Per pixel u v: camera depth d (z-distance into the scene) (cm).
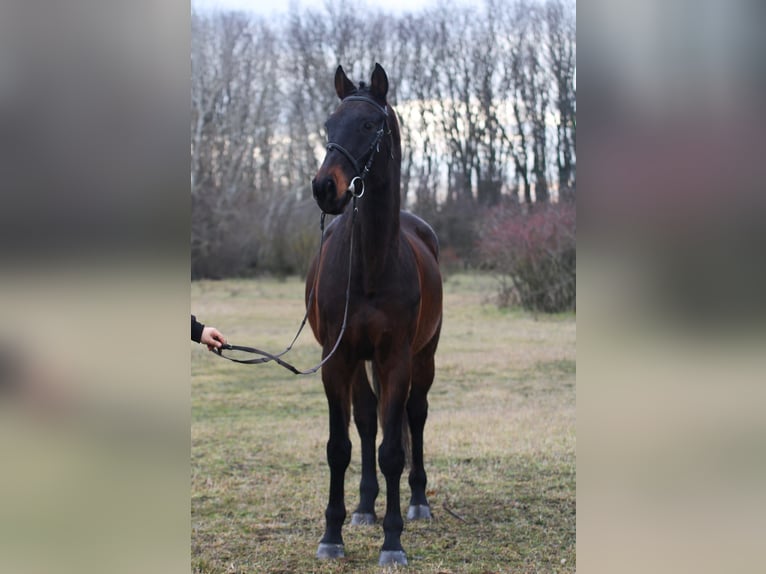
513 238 1327
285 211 2200
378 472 517
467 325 1192
